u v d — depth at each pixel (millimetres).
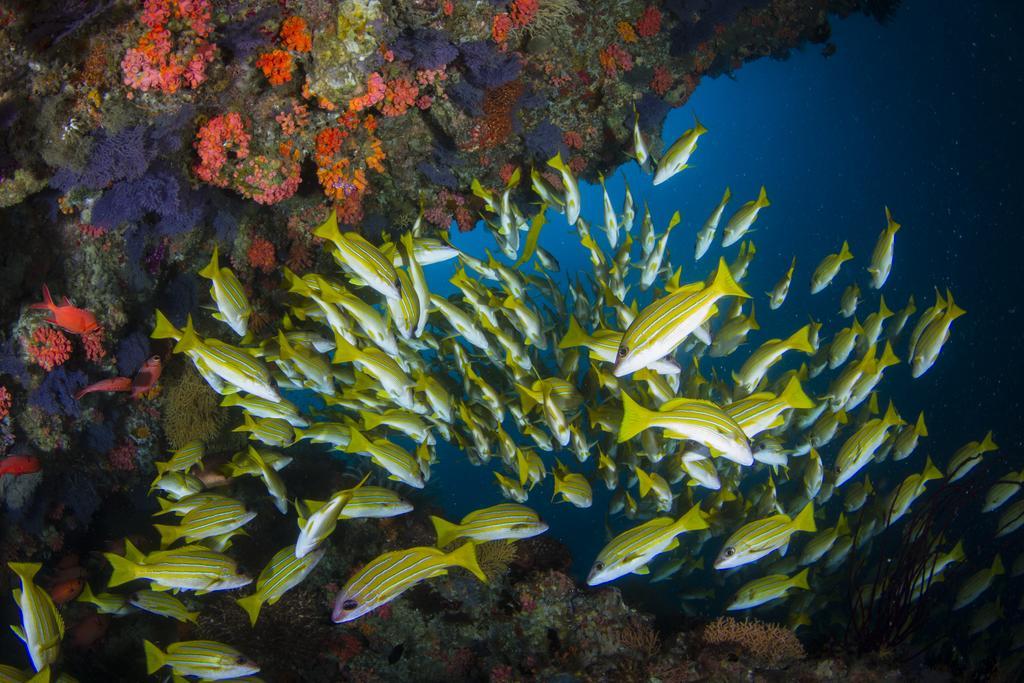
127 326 1835
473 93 1916
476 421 1775
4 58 1312
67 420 1755
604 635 1790
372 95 1619
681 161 2010
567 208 1993
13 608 1790
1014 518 2018
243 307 1506
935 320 1791
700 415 1146
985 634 2320
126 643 1939
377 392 1729
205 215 1811
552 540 2221
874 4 3516
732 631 1697
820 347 2123
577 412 1768
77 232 1647
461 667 1870
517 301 1767
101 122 1424
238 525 1452
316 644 1835
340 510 1253
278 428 1618
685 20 2449
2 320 1613
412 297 1525
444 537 1309
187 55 1432
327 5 1524
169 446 2057
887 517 1898
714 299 1089
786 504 2023
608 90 2334
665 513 2025
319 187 1936
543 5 2004
